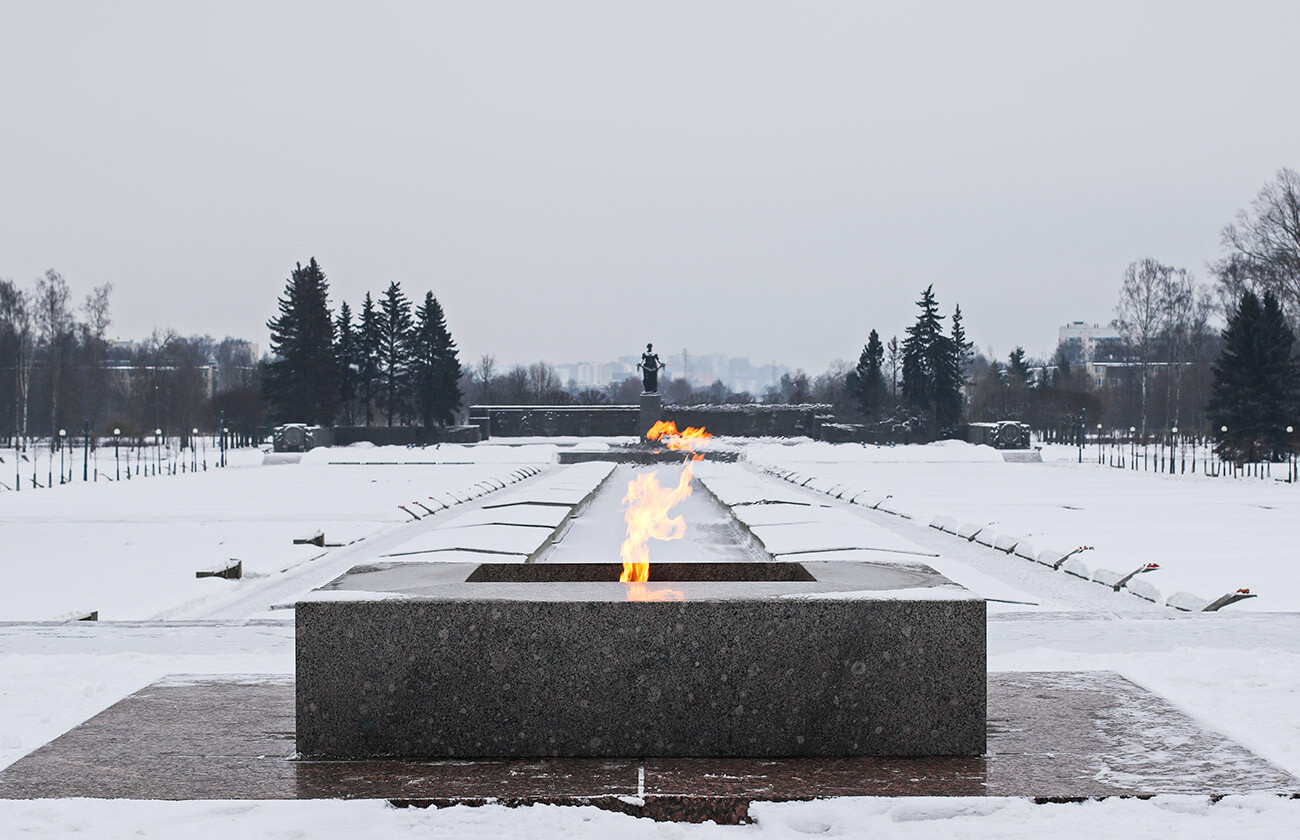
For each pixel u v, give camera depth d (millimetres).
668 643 6754
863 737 6758
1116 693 8289
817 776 6340
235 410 86688
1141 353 85562
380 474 49500
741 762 6637
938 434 83812
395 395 81562
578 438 82562
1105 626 12727
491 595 6914
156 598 15773
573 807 5895
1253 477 45656
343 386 81375
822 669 6762
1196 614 13766
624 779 6297
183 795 6070
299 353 76125
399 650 6766
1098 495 35812
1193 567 18281
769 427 81812
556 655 6762
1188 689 8812
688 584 7289
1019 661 9961
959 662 6758
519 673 6762
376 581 7473
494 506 25344
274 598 16484
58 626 13031
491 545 16922
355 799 5984
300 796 6051
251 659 10188
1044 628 12602
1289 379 53688
